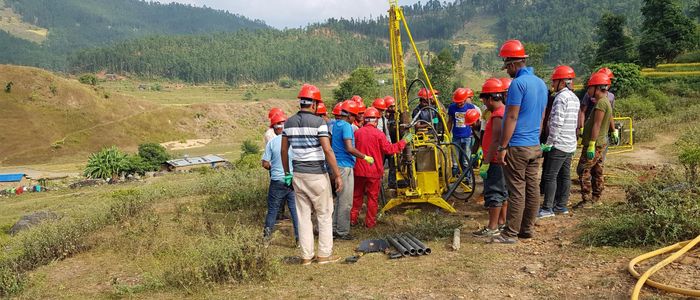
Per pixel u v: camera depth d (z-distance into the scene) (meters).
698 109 20.80
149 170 48.94
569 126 6.21
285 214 8.68
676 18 54.41
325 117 8.02
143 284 5.46
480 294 4.24
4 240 9.12
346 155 6.70
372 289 4.60
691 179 6.20
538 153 5.50
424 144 7.82
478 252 5.43
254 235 5.64
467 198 8.23
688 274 4.05
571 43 195.00
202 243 6.00
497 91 5.79
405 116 8.31
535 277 4.48
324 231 5.64
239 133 91.75
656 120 19.52
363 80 84.75
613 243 5.11
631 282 4.07
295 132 5.52
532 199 5.61
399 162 7.91
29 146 73.31
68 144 75.88
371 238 6.64
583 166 6.93
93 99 85.94
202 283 5.13
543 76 73.12
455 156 8.91
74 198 30.64
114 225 8.37
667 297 3.71
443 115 9.47
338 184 5.62
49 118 79.62
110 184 41.59
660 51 54.25
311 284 4.90
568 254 5.00
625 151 12.78
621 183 7.94
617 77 33.25
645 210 5.35
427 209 7.95
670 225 4.94
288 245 6.73
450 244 5.86
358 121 7.73
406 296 4.35
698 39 54.66
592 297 3.90
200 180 14.73
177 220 8.41
